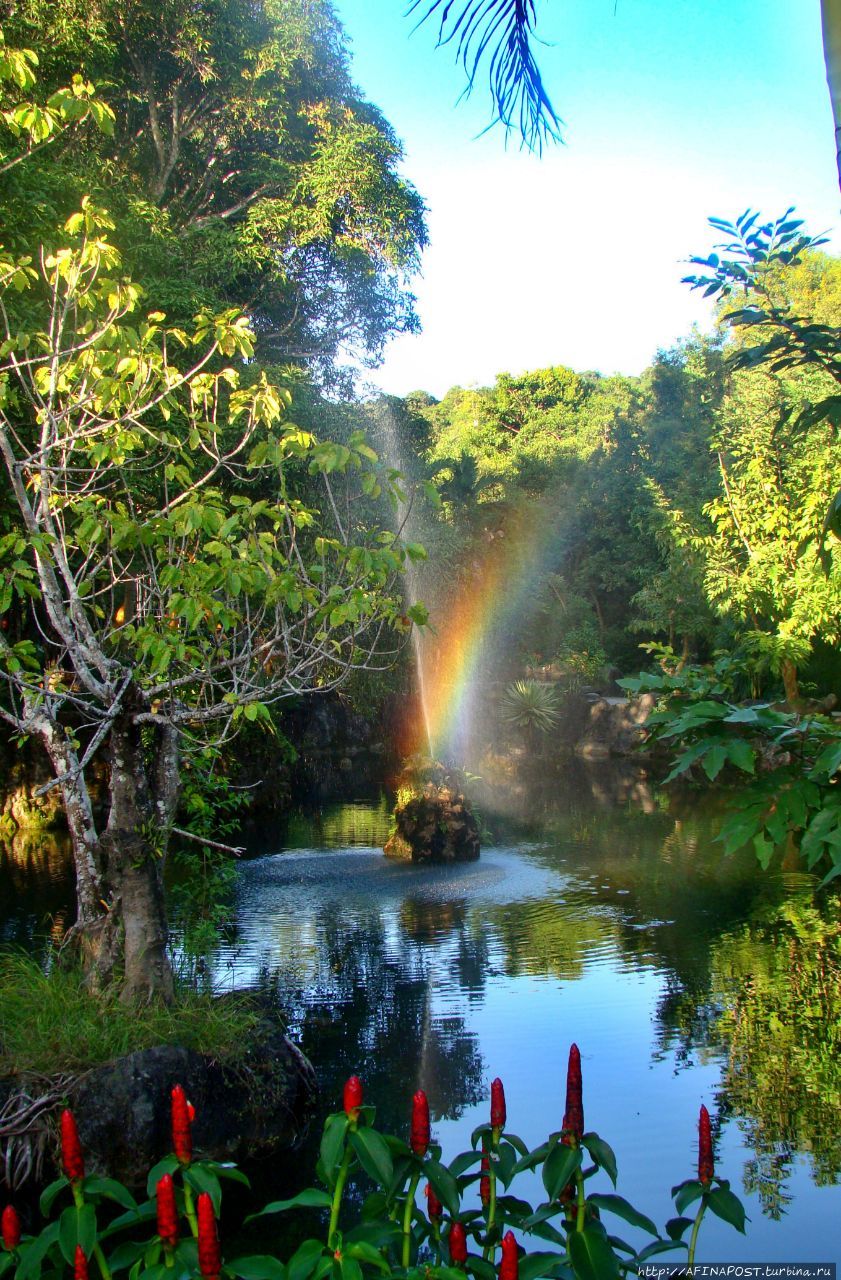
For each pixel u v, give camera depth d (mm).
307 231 17750
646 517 30969
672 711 2779
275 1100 6484
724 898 12672
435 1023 8453
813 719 2611
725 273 3646
